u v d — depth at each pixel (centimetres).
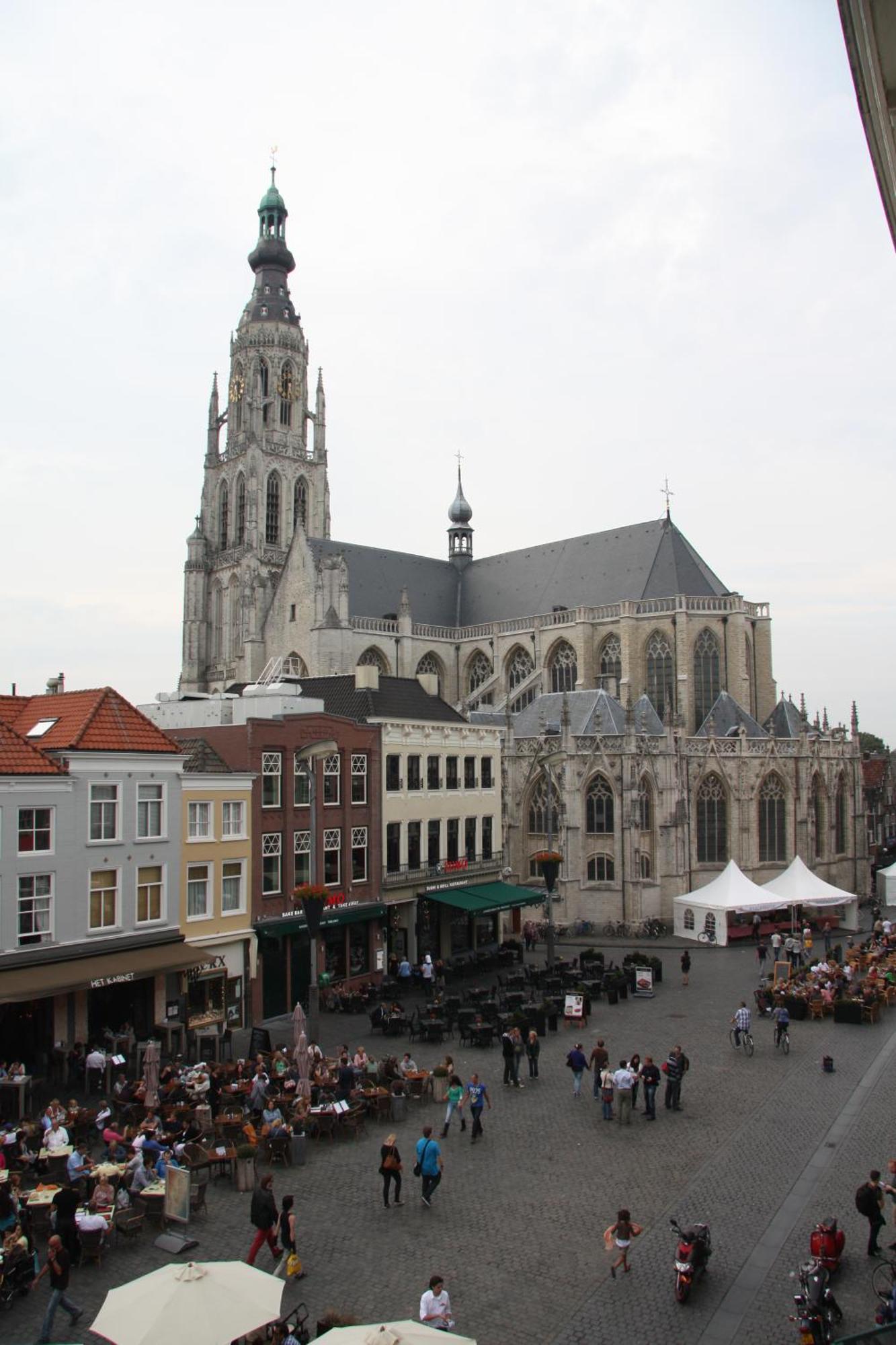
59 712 4375
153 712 5966
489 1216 2544
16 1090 3262
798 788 8738
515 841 8181
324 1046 4294
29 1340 1969
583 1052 3900
